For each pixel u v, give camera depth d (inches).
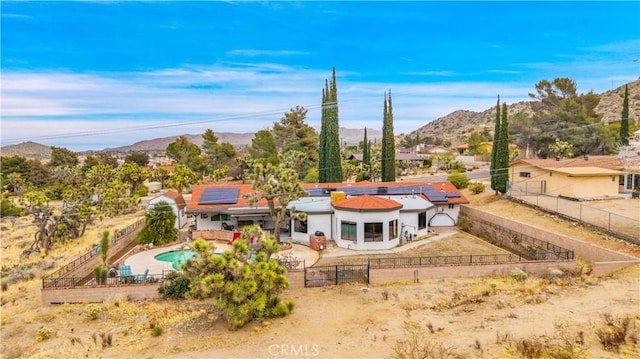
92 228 1989.4
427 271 1115.3
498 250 1357.0
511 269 1122.0
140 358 746.2
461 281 1087.6
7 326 922.1
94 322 925.8
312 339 792.3
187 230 1704.0
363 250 1397.6
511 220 1440.7
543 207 1625.2
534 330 749.9
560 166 1950.1
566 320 781.9
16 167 3981.3
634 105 5428.2
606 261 1077.8
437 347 706.2
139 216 2300.7
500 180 1964.8
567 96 3518.7
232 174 4352.9
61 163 4650.6
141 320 922.1
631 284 951.6
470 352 676.7
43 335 848.3
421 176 3449.8
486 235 1531.7
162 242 1525.6
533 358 637.9
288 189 1376.7
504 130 1972.2
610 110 5423.2
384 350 719.7
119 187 1889.8
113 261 1364.4
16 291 1175.0
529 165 2058.3
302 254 1354.6
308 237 1525.6
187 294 861.8
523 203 1769.2
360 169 2974.9
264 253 909.8
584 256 1147.3
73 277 1117.7
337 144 2363.4
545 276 1076.5
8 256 1596.9
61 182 3462.1
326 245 1462.8
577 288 970.7
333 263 1235.9
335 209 1487.5
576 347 658.8
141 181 3361.2
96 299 1040.2
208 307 986.7
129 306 998.4
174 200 1754.4
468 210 1717.5
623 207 1587.1
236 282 844.6
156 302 1023.6
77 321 933.8
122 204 1840.6
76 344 813.9
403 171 3836.1
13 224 2206.0
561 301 895.1
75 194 1841.8
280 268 913.5
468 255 1268.5
